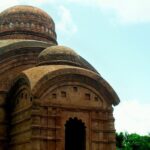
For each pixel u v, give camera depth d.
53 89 18.34
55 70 18.30
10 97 21.28
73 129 21.12
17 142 19.59
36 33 26.12
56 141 17.75
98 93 19.52
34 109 17.64
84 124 18.70
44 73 18.19
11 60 22.81
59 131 17.95
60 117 18.20
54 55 20.64
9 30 25.98
